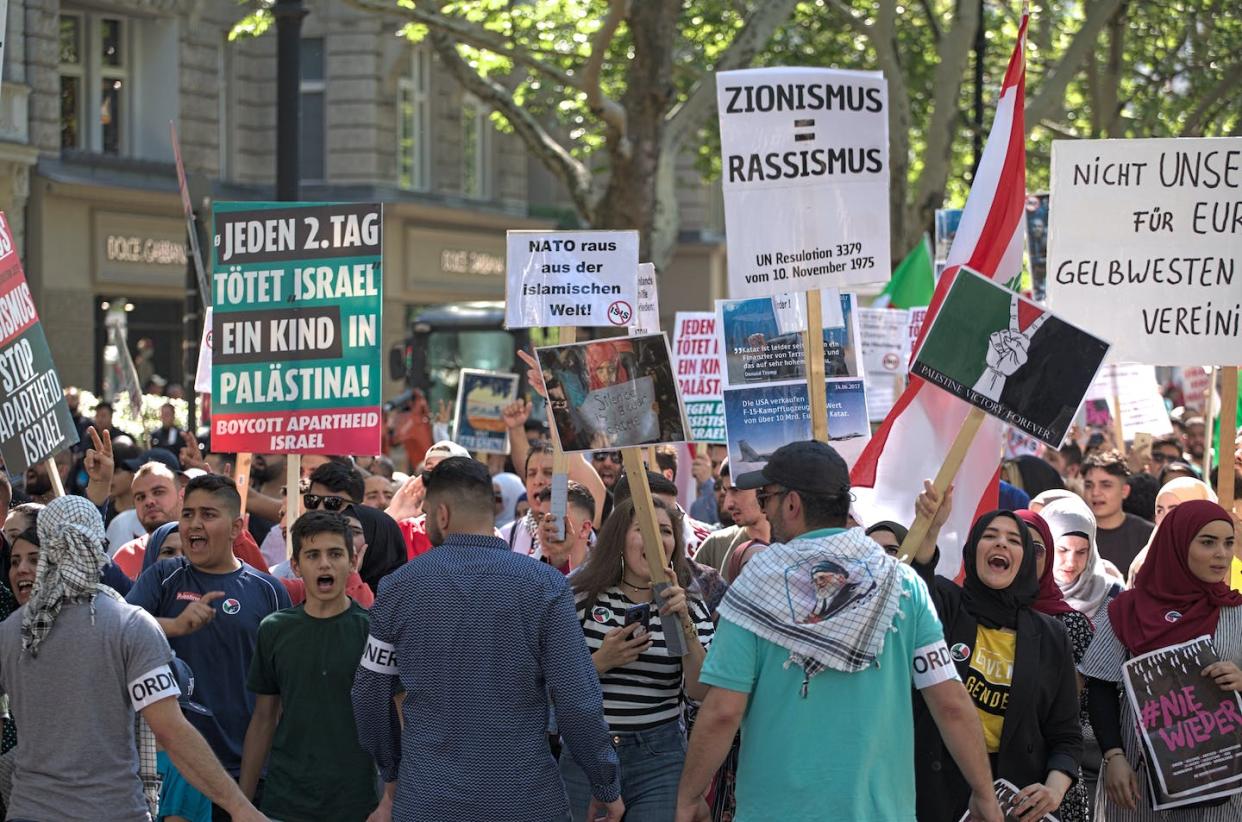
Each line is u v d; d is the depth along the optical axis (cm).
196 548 661
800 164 689
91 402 1908
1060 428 607
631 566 608
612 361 600
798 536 495
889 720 482
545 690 552
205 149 3062
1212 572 608
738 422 855
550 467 866
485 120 3791
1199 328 734
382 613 553
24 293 799
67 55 2842
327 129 3350
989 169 718
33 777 511
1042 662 568
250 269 796
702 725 486
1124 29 2423
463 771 536
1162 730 606
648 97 1970
